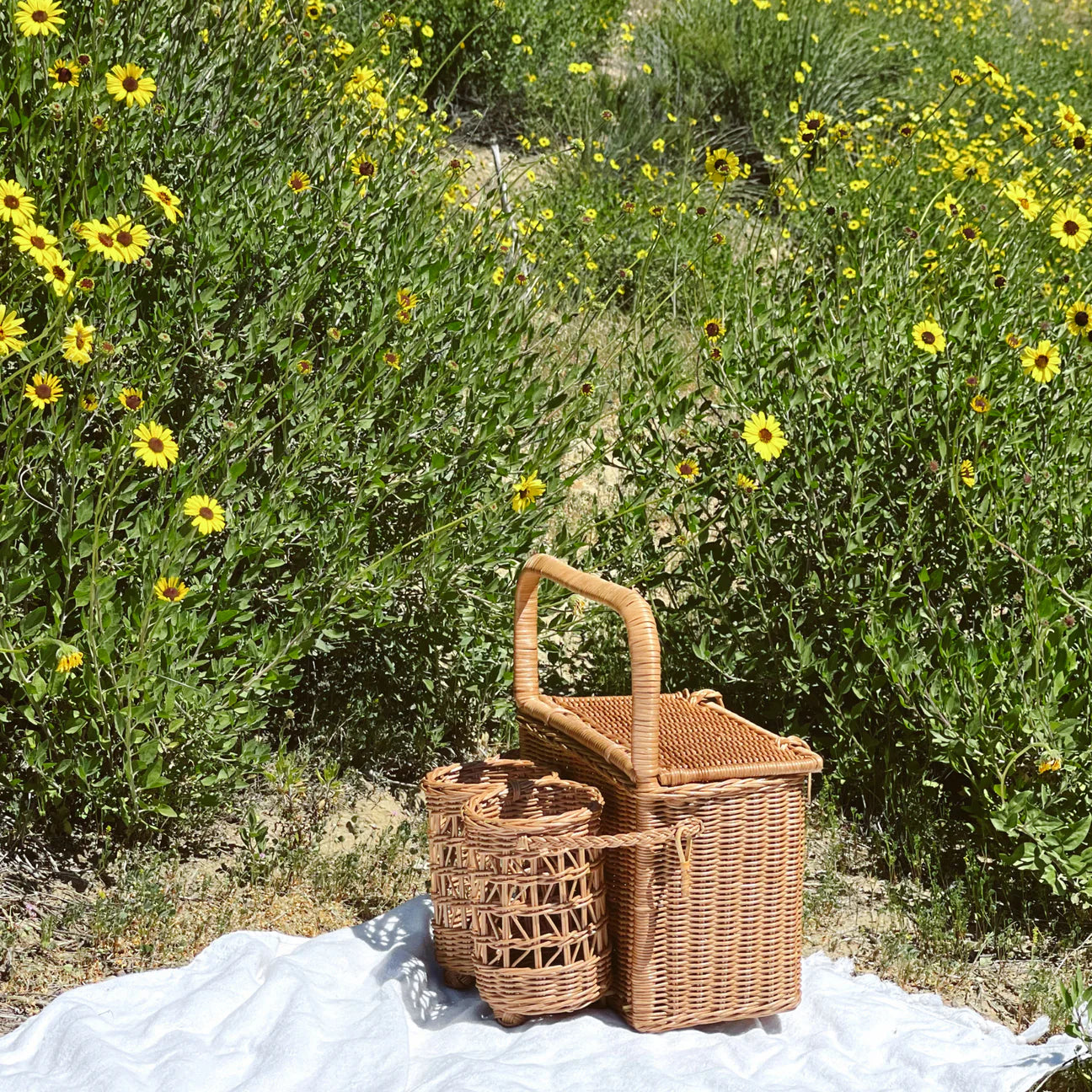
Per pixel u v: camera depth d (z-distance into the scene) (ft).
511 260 15.01
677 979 8.47
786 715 12.12
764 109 29.63
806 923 10.39
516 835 8.07
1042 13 50.24
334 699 12.37
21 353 9.14
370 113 12.95
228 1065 7.79
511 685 12.28
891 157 18.12
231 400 11.28
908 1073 8.14
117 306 9.81
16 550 9.60
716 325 12.07
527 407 12.00
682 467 11.53
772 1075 8.15
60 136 10.07
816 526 11.87
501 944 8.27
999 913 10.49
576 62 30.04
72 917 9.34
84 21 10.88
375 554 11.98
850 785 12.14
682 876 8.22
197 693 9.76
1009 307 13.19
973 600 11.76
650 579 12.50
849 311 12.84
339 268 11.87
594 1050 8.23
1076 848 10.41
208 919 9.70
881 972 9.81
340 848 10.91
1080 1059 8.22
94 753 9.95
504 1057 8.13
